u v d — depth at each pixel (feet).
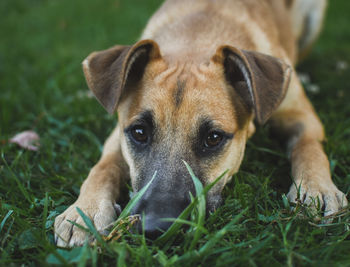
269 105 1.92
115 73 1.94
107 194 1.93
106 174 2.03
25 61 3.83
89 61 2.04
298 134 2.33
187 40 2.22
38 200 1.98
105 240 1.72
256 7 2.63
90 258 1.63
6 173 2.17
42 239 1.69
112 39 4.12
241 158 2.05
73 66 3.58
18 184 1.99
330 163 2.15
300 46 3.44
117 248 1.62
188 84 1.92
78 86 3.21
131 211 1.78
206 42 2.20
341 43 4.06
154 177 1.81
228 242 1.69
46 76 3.41
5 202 1.98
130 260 1.63
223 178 1.94
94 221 1.81
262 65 1.96
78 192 2.05
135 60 2.01
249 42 2.31
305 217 1.80
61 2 5.74
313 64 3.52
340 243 1.67
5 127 2.66
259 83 1.90
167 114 1.88
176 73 1.97
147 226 1.68
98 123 2.64
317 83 3.10
